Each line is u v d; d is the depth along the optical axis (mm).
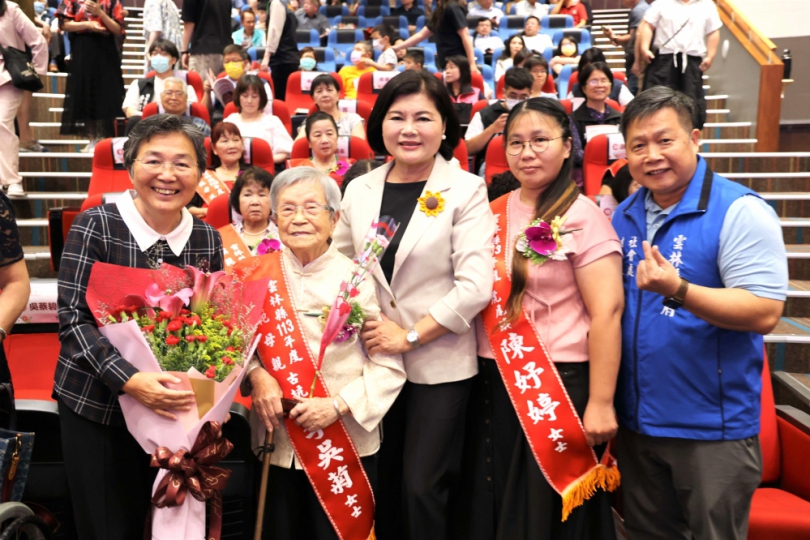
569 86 7047
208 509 2135
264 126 5352
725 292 1817
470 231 2145
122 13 5973
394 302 2160
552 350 2092
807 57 9430
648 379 1994
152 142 1903
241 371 1878
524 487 2123
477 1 10289
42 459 2342
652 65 5707
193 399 1812
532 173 2129
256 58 8953
